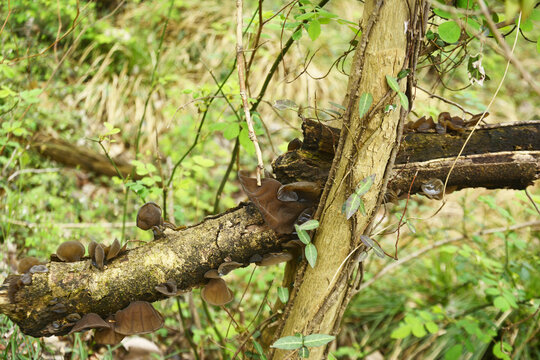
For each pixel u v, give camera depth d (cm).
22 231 301
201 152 400
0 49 325
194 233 163
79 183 371
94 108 416
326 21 173
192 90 220
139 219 161
